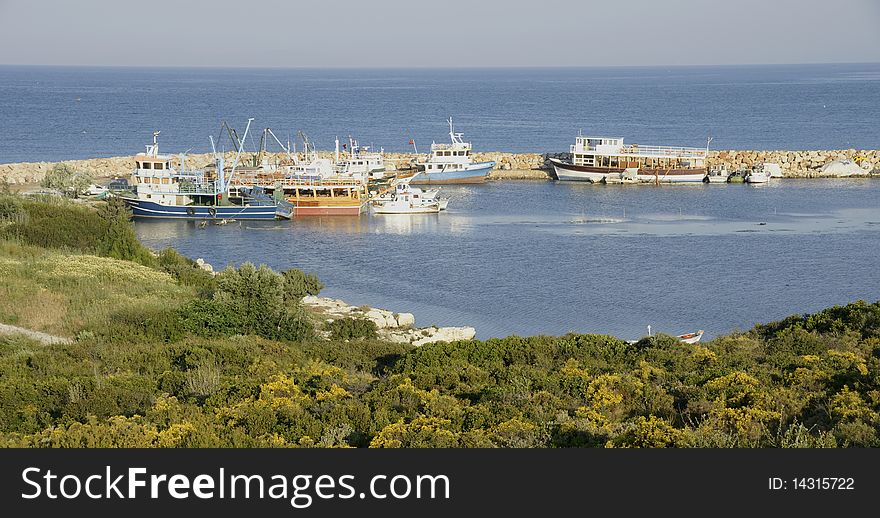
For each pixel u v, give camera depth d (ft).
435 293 203.92
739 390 77.82
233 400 77.46
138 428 67.10
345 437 68.03
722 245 258.57
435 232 286.87
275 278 146.41
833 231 279.90
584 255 246.68
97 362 99.66
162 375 90.38
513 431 66.80
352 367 104.27
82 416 75.05
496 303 193.98
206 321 126.11
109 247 198.49
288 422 70.59
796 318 126.11
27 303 132.77
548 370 96.68
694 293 202.28
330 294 202.28
